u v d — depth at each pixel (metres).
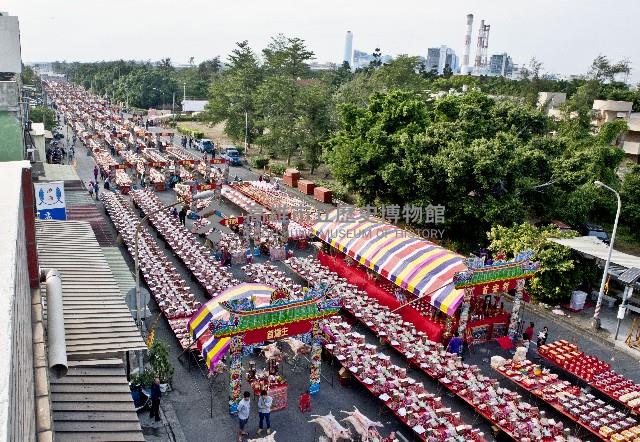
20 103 29.59
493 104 49.94
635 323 29.91
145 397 19.67
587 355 25.59
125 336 16.14
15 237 7.30
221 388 21.80
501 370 22.73
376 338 26.44
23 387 6.04
